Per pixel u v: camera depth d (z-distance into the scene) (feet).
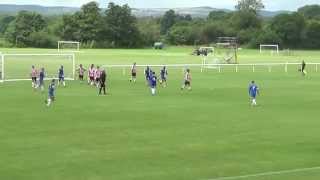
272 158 135.64
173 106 223.51
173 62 533.96
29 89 281.33
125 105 224.74
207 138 158.71
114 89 286.46
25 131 165.89
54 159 131.95
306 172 120.47
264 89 297.94
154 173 120.88
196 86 308.19
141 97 253.03
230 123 184.44
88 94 262.06
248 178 115.44
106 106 220.84
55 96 251.60
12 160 130.52
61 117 191.93
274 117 198.49
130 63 504.02
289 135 164.55
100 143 150.41
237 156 137.18
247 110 215.51
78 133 163.94
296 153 141.18
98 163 128.77
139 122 183.93
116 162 130.00
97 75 302.66
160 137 159.43
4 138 155.43
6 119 186.70
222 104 232.12
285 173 119.55
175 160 132.57
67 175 118.42
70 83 317.63
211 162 131.03
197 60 572.51
